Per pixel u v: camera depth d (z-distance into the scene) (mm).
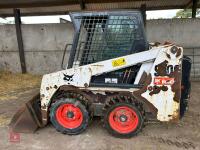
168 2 10328
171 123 4848
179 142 4113
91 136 4355
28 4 10398
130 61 4105
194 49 8625
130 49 4238
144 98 4133
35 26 9156
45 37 9211
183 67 4266
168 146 3988
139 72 4191
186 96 4340
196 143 4082
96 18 4180
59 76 4289
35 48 9336
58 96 4410
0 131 4617
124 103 4145
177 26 8562
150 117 4359
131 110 4152
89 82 4246
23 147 4035
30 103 4551
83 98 4375
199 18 8445
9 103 6277
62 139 4273
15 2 10102
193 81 8414
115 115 4250
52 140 4242
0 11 11492
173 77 4004
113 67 4156
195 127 4672
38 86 7945
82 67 4227
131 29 4172
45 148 3990
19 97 6793
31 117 4523
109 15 4148
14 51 9477
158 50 3994
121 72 4316
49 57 9344
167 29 8617
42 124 4559
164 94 4070
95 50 4312
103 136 4344
